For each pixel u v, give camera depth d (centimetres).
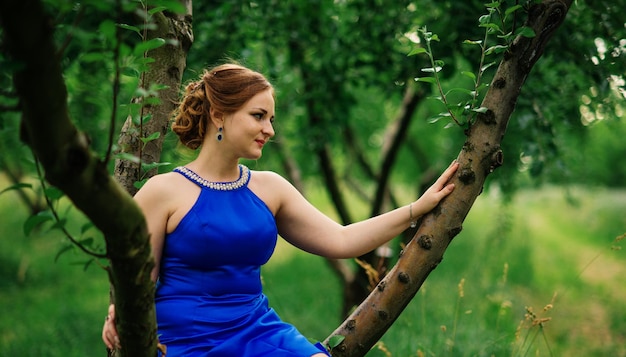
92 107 439
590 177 861
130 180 220
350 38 450
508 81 198
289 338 194
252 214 203
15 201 1230
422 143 890
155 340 162
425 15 420
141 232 138
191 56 407
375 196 562
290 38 442
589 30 341
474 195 201
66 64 363
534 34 189
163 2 124
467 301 679
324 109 488
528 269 953
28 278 870
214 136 204
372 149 857
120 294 148
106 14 283
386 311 202
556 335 661
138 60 167
